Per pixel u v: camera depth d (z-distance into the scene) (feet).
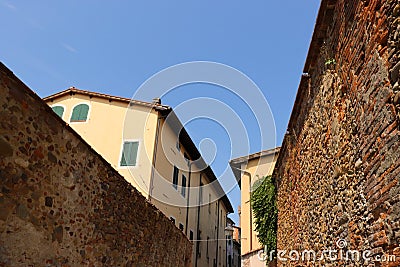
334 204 17.53
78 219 18.37
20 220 13.91
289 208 32.42
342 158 16.03
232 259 110.22
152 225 30.91
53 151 16.30
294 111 27.73
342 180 16.14
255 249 51.83
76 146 18.31
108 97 61.31
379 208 11.62
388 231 10.92
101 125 59.72
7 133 13.42
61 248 16.67
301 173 26.50
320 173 20.44
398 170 10.09
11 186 13.51
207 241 83.66
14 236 13.55
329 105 18.33
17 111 13.97
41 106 15.44
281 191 37.91
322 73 19.83
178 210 64.85
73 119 60.95
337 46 16.63
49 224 15.81
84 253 18.90
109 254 22.07
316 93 21.44
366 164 12.87
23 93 14.33
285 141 32.94
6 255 13.08
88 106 61.52
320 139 20.40
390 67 10.50
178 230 39.93
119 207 23.90
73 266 17.69
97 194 20.66
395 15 10.05
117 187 23.59
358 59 13.53
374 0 11.61
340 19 16.05
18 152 13.96
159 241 32.78
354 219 14.47
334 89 17.29
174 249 38.24
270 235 43.29
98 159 20.79
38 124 15.28
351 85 14.49
